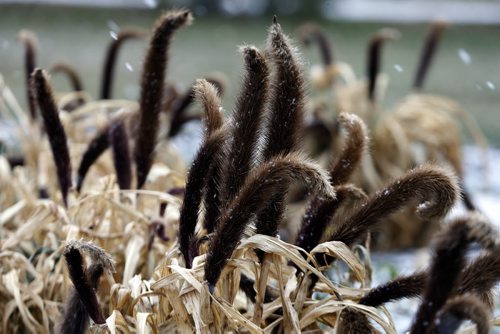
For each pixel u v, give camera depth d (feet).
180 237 4.73
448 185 4.43
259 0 27.53
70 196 5.87
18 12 26.27
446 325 4.08
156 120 5.49
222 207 4.61
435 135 10.28
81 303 4.81
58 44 21.27
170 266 4.66
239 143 4.58
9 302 5.40
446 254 4.06
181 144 10.15
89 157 5.81
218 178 4.66
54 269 5.53
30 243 5.82
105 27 24.07
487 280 4.29
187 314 4.66
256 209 4.44
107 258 4.57
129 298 4.85
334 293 4.80
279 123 4.61
